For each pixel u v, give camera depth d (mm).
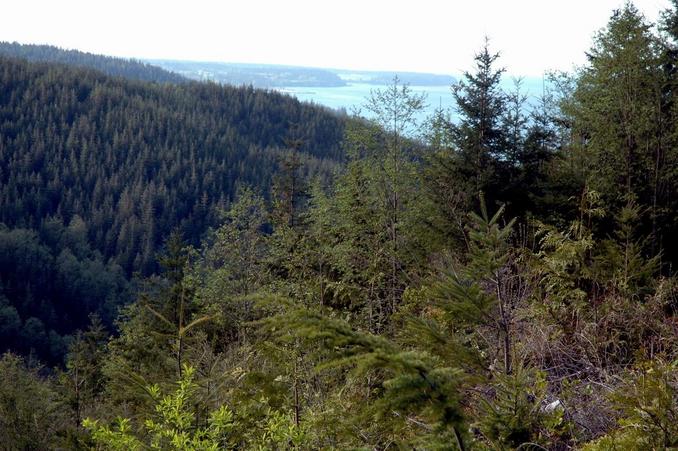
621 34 11891
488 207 14312
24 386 13930
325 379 4438
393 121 17516
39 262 75188
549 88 17750
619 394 3070
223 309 14742
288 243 8281
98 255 82500
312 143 129875
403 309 5246
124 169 106812
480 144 14898
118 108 129000
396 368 1741
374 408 1750
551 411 3496
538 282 5602
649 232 10523
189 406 4305
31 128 116438
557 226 11031
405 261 12016
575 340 4793
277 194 27047
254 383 4371
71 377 14266
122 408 5809
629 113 11859
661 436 2426
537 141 14812
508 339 3285
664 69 12375
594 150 12547
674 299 5793
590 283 6430
